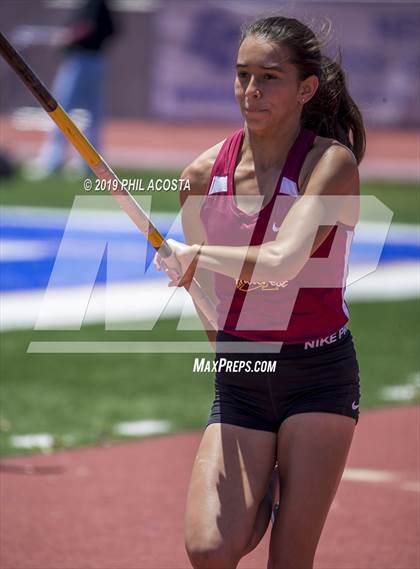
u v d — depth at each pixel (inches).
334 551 617.6
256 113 426.0
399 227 1785.2
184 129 3250.5
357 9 2977.4
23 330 1148.5
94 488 721.0
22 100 3036.4
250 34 430.6
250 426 441.4
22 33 3169.3
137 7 3329.2
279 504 433.4
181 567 596.4
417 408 922.7
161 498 705.0
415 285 1409.9
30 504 690.2
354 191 428.8
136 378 1002.1
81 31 2103.8
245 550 425.4
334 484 430.3
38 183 2169.0
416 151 2851.9
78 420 872.3
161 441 825.5
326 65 465.4
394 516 673.6
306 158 428.8
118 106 3400.6
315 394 437.1
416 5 2982.3
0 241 1620.3
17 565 595.5
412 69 3041.3
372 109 561.3
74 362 1048.8
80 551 617.0
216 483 424.8
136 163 2464.3
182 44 3302.2
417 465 772.0
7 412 889.5
